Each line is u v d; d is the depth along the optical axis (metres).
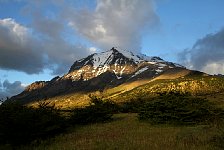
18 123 25.25
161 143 20.77
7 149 24.00
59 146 23.39
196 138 21.41
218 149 18.22
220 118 31.08
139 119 35.75
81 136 28.00
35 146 24.95
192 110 32.06
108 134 27.77
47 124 28.69
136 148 19.64
